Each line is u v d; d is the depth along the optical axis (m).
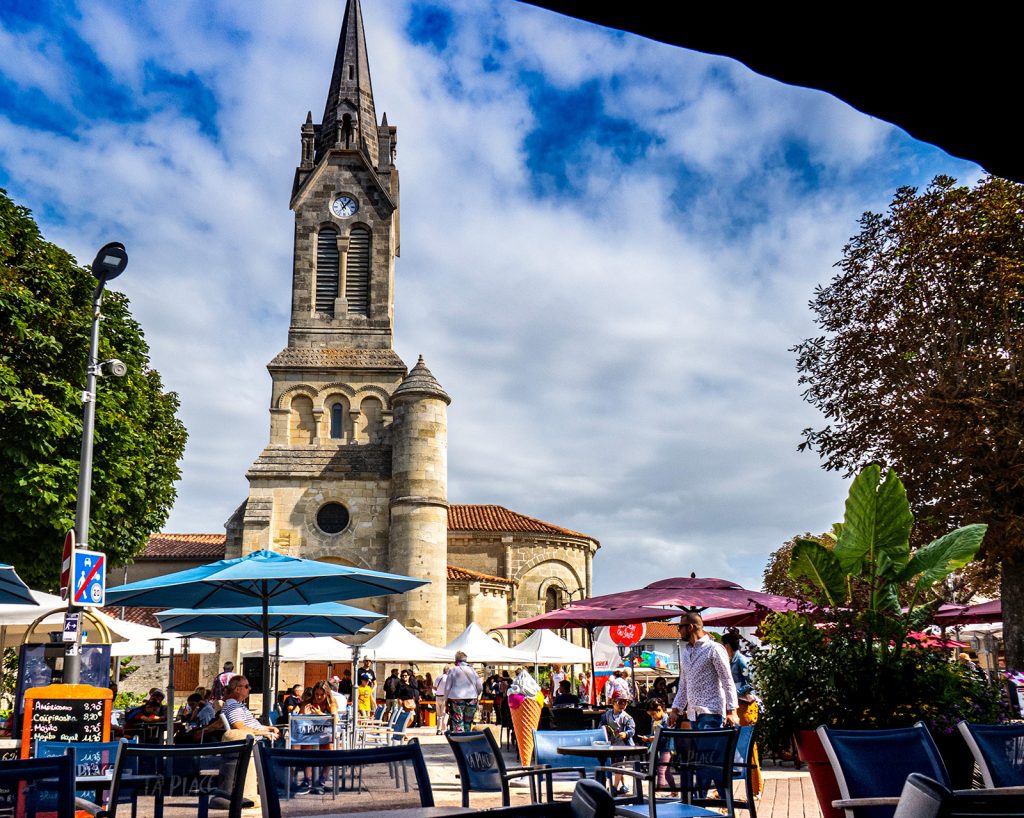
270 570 12.79
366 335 46.09
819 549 10.49
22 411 23.00
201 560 49.06
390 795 4.82
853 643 9.55
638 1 2.08
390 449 43.69
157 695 20.34
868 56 2.21
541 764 8.91
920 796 2.57
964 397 21.14
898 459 22.58
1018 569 20.64
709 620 19.36
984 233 21.72
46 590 25.12
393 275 50.03
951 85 2.28
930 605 10.02
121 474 26.38
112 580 48.16
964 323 22.14
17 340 24.39
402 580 13.84
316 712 21.53
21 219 26.12
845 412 24.19
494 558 49.34
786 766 17.31
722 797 7.74
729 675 10.24
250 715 12.43
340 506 42.78
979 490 21.16
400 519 40.97
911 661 9.36
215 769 6.21
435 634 39.91
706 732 7.46
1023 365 20.83
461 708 26.62
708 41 2.17
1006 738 5.89
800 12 2.10
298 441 44.12
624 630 25.89
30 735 11.17
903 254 23.17
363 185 48.19
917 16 2.11
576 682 43.91
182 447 36.72
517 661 29.50
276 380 44.66
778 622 9.91
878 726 8.96
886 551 10.20
